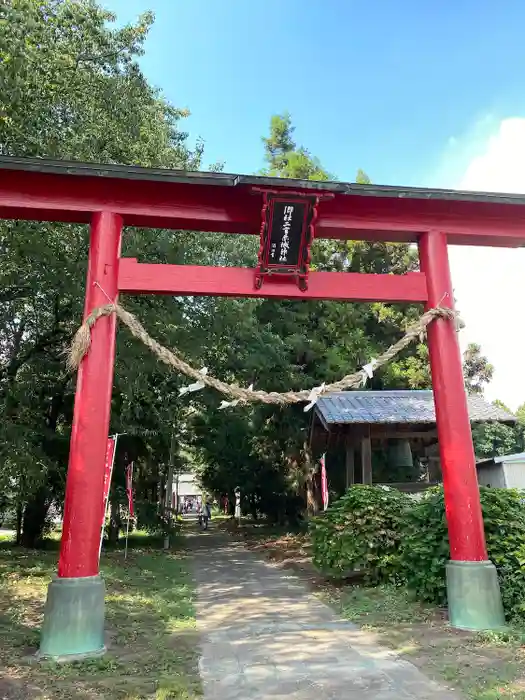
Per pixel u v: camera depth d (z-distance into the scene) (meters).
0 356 13.77
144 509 17.66
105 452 6.26
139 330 6.48
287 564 13.09
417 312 19.19
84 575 5.77
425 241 7.75
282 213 6.89
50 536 18.03
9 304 12.51
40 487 13.16
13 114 8.73
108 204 7.02
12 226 9.92
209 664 5.29
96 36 10.73
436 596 7.49
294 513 23.75
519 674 4.73
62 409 15.52
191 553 16.25
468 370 26.12
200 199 7.22
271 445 20.86
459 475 6.89
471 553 6.61
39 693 4.36
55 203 6.89
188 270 7.06
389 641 5.91
